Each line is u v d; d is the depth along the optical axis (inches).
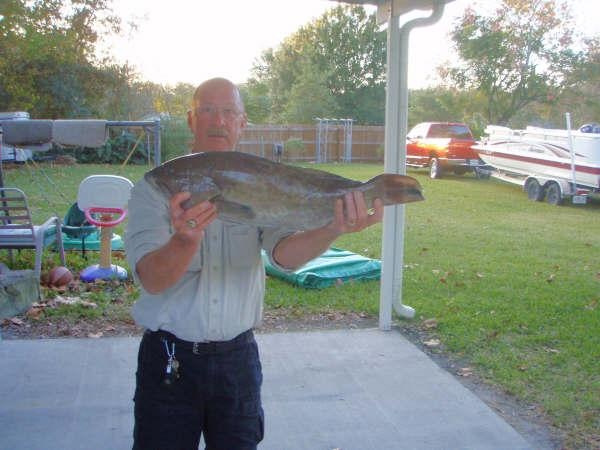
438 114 1519.4
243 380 86.3
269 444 139.4
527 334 220.4
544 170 651.5
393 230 218.8
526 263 344.2
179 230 68.1
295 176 72.8
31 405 154.8
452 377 178.5
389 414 155.1
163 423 84.2
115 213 276.4
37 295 234.4
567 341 213.2
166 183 69.8
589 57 1082.1
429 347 204.2
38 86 1005.8
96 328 213.9
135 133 947.3
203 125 86.0
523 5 1065.5
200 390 84.2
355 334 213.8
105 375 173.9
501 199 660.7
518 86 1107.9
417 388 170.4
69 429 144.0
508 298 265.6
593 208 622.5
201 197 69.4
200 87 86.8
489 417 154.6
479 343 208.2
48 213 458.0
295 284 273.0
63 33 1015.0
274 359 189.2
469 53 1094.4
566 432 149.3
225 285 83.7
